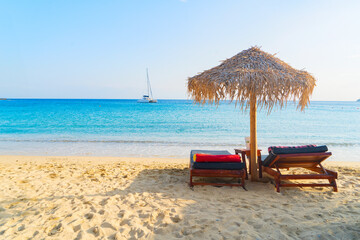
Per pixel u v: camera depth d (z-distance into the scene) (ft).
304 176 12.67
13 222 8.80
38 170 17.57
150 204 10.59
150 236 7.79
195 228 8.29
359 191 12.70
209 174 13.08
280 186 12.82
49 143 34.78
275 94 11.57
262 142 36.78
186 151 29.60
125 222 8.80
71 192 12.32
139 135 43.55
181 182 14.40
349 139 39.75
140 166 19.70
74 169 18.10
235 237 7.75
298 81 11.93
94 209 9.93
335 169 18.48
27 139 38.09
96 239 7.66
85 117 82.58
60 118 77.92
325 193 12.42
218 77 12.39
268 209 10.09
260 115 93.25
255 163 14.44
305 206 10.50
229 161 13.00
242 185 13.17
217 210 9.91
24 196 11.61
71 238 7.68
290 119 76.18
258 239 7.57
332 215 9.43
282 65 13.44
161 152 28.91
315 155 12.44
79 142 35.86
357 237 7.68
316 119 76.59
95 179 15.01
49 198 11.37
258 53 14.03
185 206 10.36
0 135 42.60
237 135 43.70
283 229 8.27
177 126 56.75
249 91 11.71
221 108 146.00
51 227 8.38
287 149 12.59
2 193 12.02
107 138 39.81
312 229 8.25
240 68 12.61
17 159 23.44
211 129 51.88
